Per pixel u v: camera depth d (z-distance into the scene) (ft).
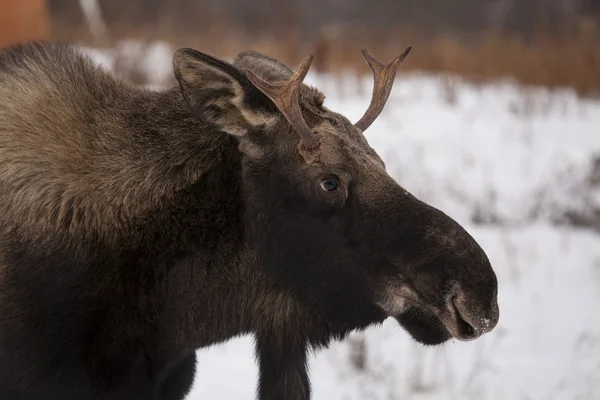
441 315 46.32
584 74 192.65
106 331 47.50
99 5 250.16
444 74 195.62
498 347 82.58
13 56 51.65
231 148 49.52
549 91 188.24
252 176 49.11
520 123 162.50
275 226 48.91
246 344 83.46
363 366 77.51
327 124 49.08
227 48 199.82
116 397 47.80
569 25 265.13
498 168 135.13
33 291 46.93
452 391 73.26
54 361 46.80
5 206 48.03
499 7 347.77
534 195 123.85
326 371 77.20
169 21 244.83
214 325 50.60
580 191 123.75
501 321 88.79
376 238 47.24
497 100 180.34
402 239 46.70
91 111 50.34
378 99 52.26
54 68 50.96
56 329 46.85
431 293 46.14
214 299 50.14
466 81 200.34
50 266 47.06
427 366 77.92
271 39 221.25
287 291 50.14
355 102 159.94
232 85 47.55
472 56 209.46
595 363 79.00
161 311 49.21
